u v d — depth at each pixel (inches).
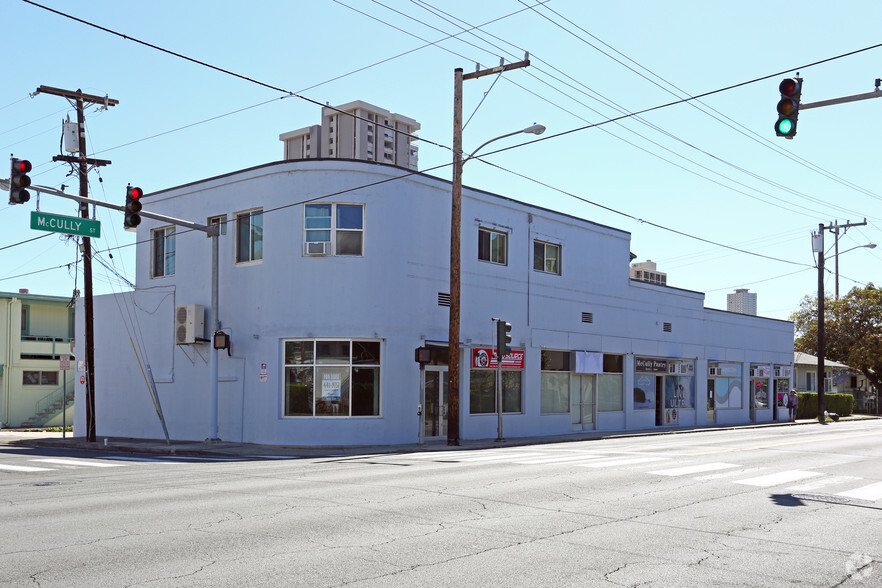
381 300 938.1
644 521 382.0
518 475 557.3
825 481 538.9
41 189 719.7
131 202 794.8
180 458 806.5
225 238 1007.0
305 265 932.0
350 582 263.4
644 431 1299.2
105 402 1180.5
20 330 1706.4
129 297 1149.7
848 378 2866.6
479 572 279.7
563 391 1225.4
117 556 298.5
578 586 264.2
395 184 962.1
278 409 927.0
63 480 561.3
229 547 314.7
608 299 1323.8
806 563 301.7
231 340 984.3
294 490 481.1
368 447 888.3
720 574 283.1
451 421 909.8
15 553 303.9
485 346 1074.1
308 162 938.1
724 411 1664.6
